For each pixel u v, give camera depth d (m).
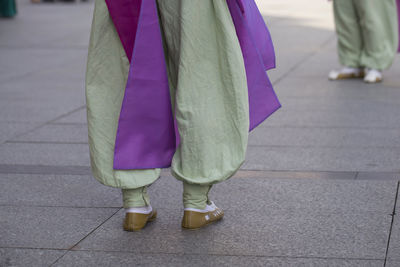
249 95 3.57
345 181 4.66
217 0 3.28
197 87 3.37
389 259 3.32
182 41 3.33
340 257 3.36
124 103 3.42
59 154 5.54
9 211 4.14
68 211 4.13
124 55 3.49
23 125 6.63
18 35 14.23
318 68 9.80
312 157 5.31
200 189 3.66
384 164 5.09
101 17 3.46
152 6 3.32
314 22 15.62
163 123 3.50
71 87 8.69
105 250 3.51
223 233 3.71
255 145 5.72
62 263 3.36
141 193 3.75
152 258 3.40
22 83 9.01
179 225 3.85
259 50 3.68
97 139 3.55
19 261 3.38
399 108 7.09
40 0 23.61
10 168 5.12
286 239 3.61
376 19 8.50
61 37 13.82
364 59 8.71
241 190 4.50
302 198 4.30
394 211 4.03
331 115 6.82
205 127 3.39
